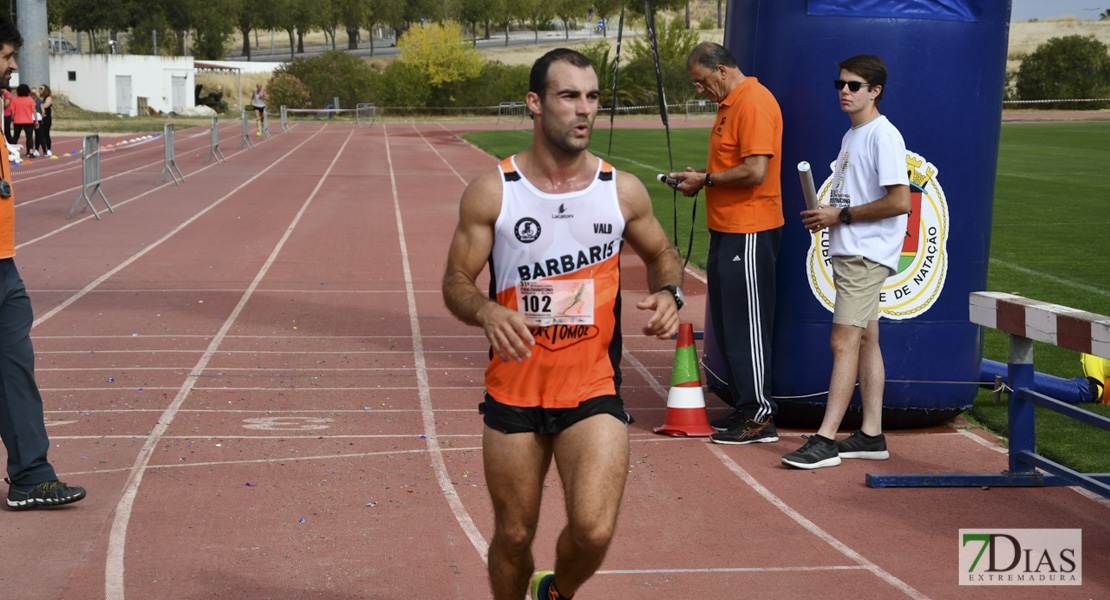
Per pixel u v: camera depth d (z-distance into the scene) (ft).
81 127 170.81
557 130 11.69
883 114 22.88
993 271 46.73
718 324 23.30
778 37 23.54
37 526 17.60
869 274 21.03
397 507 18.79
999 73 23.75
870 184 20.71
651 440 23.58
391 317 36.91
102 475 20.36
